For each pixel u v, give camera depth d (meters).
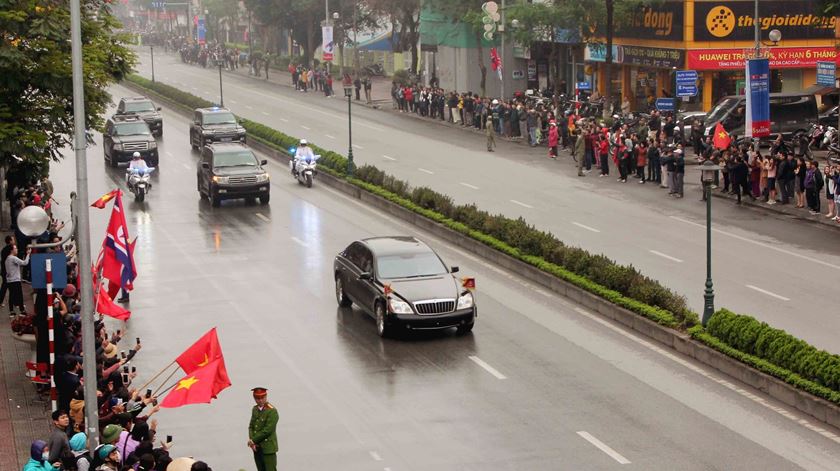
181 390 19.34
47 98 31.94
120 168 58.66
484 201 46.72
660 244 38.31
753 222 41.81
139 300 32.94
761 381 24.56
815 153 56.19
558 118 62.56
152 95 96.25
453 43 87.19
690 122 60.66
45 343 24.16
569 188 49.66
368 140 67.06
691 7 65.50
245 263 37.41
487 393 24.67
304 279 35.19
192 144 66.50
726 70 67.12
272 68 128.25
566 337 28.69
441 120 76.50
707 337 26.72
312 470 20.67
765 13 65.88
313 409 23.92
